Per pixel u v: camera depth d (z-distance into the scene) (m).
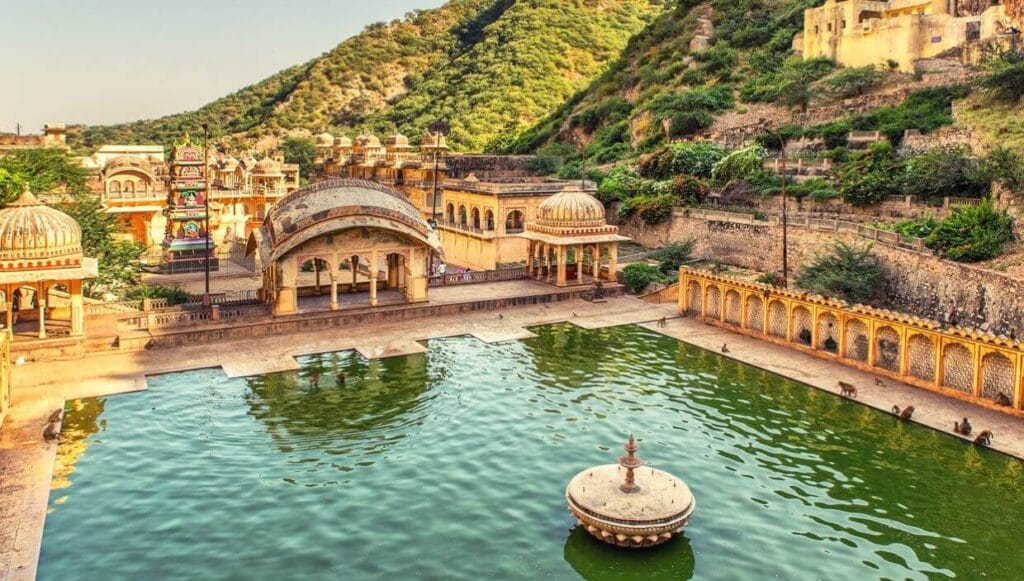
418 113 138.12
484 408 31.30
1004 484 24.95
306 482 24.75
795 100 76.56
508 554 20.66
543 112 126.06
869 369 36.22
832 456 27.05
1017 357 30.17
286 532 21.67
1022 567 20.23
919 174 51.34
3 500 23.22
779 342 40.78
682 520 20.91
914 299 42.72
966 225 41.94
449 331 42.91
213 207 72.12
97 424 29.45
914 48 73.94
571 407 31.47
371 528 21.92
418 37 178.62
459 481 24.88
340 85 165.25
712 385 34.38
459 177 83.81
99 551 20.61
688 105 85.81
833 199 55.47
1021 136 51.12
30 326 39.97
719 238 56.81
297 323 42.53
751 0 109.31
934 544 21.36
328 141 107.88
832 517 22.80
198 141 152.75
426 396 32.69
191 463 26.11
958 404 31.84
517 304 49.03
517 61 137.75
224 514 22.66
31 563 19.94
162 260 62.69
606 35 146.75
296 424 29.64
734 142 74.50
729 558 20.56
